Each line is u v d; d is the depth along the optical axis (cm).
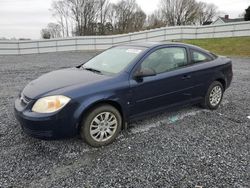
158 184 299
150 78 426
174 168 331
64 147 383
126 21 7238
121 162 344
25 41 2100
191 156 360
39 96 358
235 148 385
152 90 429
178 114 524
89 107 364
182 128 455
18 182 301
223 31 2336
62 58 1661
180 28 2406
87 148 381
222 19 6125
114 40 2341
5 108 559
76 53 2070
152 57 442
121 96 393
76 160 349
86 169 328
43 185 296
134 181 304
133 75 411
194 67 497
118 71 414
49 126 345
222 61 567
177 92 469
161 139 412
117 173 319
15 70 1111
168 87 451
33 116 345
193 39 2403
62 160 348
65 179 307
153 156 360
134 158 354
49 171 323
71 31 6756
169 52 470
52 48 2214
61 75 427
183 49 495
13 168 328
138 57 427
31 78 919
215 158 355
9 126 455
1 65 1295
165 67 455
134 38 2372
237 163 343
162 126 463
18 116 367
